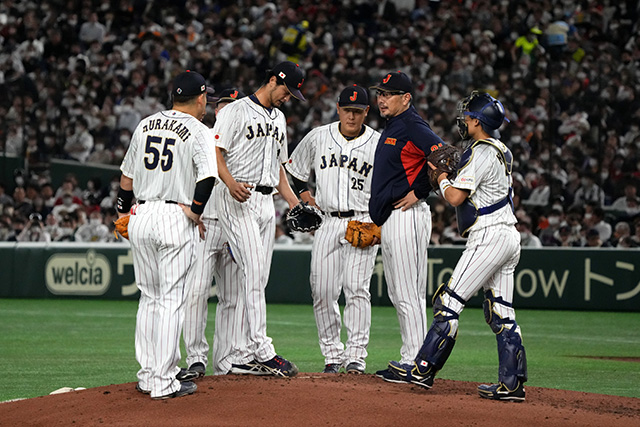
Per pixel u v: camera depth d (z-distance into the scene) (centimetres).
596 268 4797
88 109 6681
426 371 1970
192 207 1898
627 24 7512
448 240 5081
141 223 1917
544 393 2117
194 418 1728
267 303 5153
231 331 2314
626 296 4759
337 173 2486
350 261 2481
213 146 1927
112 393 1953
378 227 2412
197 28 7900
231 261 2302
